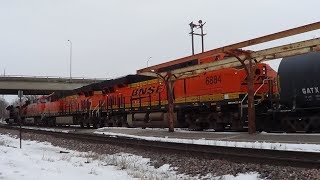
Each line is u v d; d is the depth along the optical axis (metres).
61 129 41.59
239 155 12.95
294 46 17.64
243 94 22.62
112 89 36.94
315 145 13.64
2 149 19.06
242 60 20.22
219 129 24.53
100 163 15.20
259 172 11.05
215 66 22.06
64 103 48.72
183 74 25.72
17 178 10.26
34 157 16.56
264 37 17.84
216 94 24.39
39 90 67.19
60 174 11.42
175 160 14.37
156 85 30.22
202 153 14.45
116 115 36.47
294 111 19.50
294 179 10.07
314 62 18.66
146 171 13.38
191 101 26.53
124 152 18.08
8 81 62.91
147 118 31.52
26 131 38.22
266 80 22.75
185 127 28.47
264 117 21.31
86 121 42.22
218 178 11.40
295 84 19.44
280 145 14.51
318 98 18.52
